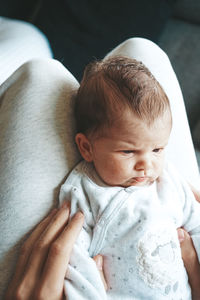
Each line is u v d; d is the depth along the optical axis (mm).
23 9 1828
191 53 1708
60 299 526
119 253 600
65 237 534
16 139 599
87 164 645
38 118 615
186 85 1652
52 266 511
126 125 566
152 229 597
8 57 1099
